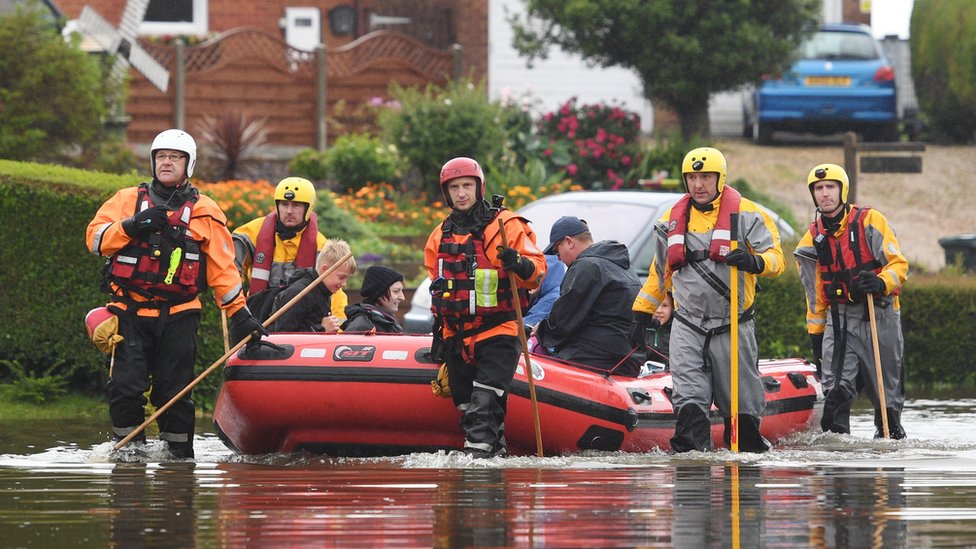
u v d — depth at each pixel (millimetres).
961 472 27109
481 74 98688
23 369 44531
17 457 30703
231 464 29438
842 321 39062
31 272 43812
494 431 29797
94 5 94312
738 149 95938
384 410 30875
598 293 34031
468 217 30141
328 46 97875
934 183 91562
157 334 30641
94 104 64562
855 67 93812
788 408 37250
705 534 19391
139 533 19594
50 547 18516
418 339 31578
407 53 86375
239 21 97000
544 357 32562
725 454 31250
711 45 82188
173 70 81750
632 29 82062
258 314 34594
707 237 32312
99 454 30859
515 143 78875
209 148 76688
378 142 76062
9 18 62969
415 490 24062
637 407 33031
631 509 21641
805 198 86625
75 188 43719
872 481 25422
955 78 97750
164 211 30234
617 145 79875
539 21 92688
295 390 30953
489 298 29625
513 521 20469
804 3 83312
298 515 21125
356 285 56875
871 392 39156
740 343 32562
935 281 58906
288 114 83438
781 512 21344
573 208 48406
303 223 35062
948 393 54062
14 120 61969
